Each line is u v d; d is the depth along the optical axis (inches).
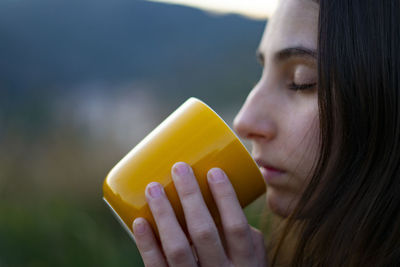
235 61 454.6
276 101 39.7
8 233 89.6
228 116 330.3
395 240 34.7
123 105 268.4
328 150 36.0
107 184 36.1
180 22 535.2
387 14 35.0
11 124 169.3
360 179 35.6
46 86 272.2
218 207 34.6
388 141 35.2
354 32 35.3
